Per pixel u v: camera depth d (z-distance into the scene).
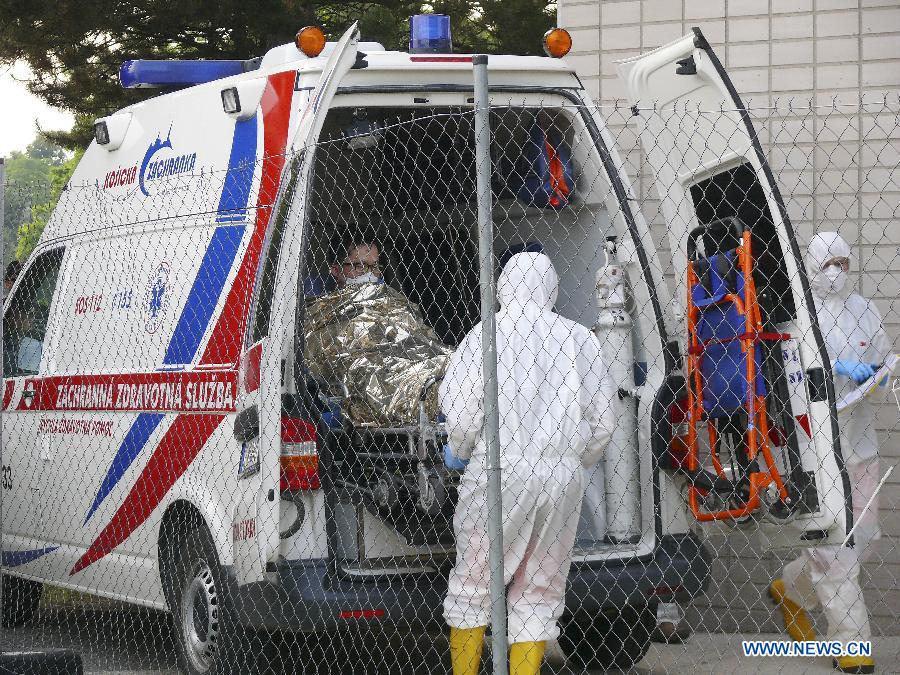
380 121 6.55
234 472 5.73
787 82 7.79
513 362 5.34
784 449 5.97
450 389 5.24
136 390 6.62
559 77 6.29
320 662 6.69
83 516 7.16
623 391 6.20
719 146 6.25
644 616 6.53
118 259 6.99
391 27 16.12
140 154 6.92
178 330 6.30
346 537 5.66
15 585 8.40
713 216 6.67
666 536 6.13
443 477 5.57
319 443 5.58
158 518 6.43
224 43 16.20
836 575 6.46
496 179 6.91
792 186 7.75
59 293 7.62
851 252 7.59
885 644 7.09
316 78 5.84
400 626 5.52
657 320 6.25
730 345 5.97
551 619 5.34
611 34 8.20
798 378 5.85
